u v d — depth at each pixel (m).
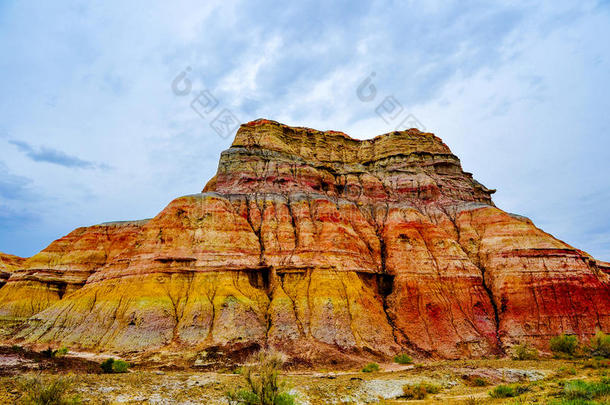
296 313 59.06
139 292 59.25
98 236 86.50
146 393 28.86
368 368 45.75
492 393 32.44
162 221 68.44
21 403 23.17
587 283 65.69
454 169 96.12
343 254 67.25
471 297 66.00
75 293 65.19
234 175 84.81
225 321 55.06
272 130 95.50
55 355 45.00
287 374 43.81
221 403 27.89
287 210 74.75
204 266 63.03
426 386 35.91
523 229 72.94
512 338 60.72
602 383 31.69
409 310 63.94
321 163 92.56
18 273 80.62
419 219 77.25
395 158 96.75
